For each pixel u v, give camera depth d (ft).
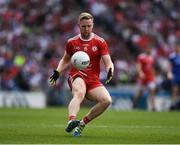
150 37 325.01
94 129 121.60
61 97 280.31
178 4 350.02
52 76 106.32
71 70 104.73
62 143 89.51
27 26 336.49
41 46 317.42
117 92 274.77
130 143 90.79
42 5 349.00
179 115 187.93
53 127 127.03
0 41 320.70
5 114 186.50
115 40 322.96
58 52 306.76
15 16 341.62
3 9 347.36
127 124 141.08
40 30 332.60
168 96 270.67
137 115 187.42
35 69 297.12
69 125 98.63
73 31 331.57
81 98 101.14
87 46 103.60
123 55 312.29
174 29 334.44
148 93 268.21
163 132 115.34
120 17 338.75
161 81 289.94
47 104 281.13
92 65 103.35
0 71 297.33
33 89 290.35
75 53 101.09
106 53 103.50
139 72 239.71
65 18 338.95
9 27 333.83
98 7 345.10
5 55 303.48
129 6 346.13
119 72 297.33
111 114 193.47
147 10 345.10
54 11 344.08
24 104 279.08
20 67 297.12
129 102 272.92
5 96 279.08
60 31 331.77
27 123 142.20
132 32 328.90
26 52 311.27
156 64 306.55
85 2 349.41
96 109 102.22
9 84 291.38
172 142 93.45
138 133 111.96
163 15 342.44
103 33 327.47
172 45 321.32
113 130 119.44
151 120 159.53
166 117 175.42
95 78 103.19
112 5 347.15
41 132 112.16
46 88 286.66
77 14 342.85
